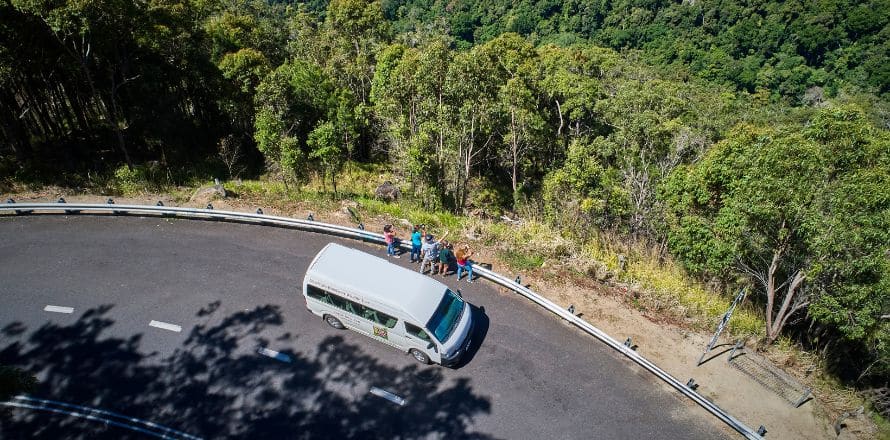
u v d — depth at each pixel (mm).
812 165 12922
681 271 18094
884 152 13609
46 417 11883
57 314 14602
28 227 18172
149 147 30562
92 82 25500
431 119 30750
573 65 58344
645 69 92250
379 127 39906
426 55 30938
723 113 59469
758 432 11953
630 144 33562
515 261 17625
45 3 19906
